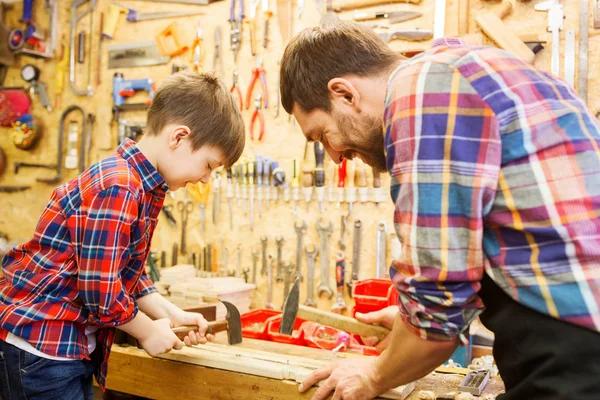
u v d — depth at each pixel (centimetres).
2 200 346
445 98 91
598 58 229
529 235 88
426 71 94
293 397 144
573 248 84
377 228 258
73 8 330
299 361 158
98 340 153
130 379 171
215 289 250
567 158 87
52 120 337
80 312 141
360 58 111
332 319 181
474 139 89
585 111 95
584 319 83
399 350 106
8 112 344
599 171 87
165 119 150
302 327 208
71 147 332
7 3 352
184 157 151
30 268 140
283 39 278
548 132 88
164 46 306
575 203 85
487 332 210
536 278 87
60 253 138
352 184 260
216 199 291
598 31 229
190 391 161
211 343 186
